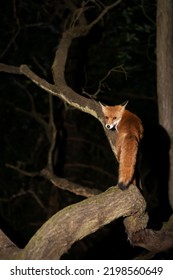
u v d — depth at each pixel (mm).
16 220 12664
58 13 10938
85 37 10031
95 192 7457
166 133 7734
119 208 4465
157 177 11297
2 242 4930
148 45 10078
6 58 11148
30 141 12984
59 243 4398
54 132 9320
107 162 13250
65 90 6250
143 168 12617
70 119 12094
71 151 12414
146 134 9109
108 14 9766
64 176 12141
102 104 6039
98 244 11477
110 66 11227
